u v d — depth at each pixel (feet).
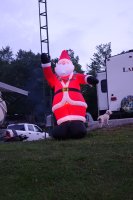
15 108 151.94
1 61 180.34
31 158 27.86
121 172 24.88
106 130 43.96
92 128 48.83
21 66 169.17
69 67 39.60
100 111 72.38
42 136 71.31
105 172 25.05
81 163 26.66
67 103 38.37
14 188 23.31
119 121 55.62
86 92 142.00
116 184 23.27
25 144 36.58
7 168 25.95
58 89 39.22
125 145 31.81
